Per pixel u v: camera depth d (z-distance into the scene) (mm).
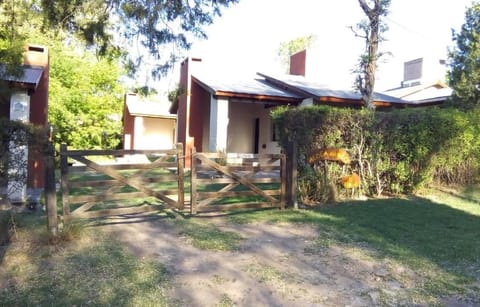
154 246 5211
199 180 7109
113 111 22438
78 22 8633
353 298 3742
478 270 4488
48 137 5570
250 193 7488
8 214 5402
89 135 21156
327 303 3627
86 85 20547
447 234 5898
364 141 9094
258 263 4625
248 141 18156
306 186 8367
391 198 8898
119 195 6266
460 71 14125
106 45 9117
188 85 15938
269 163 7773
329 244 5402
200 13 9219
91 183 6000
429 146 9445
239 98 14172
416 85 23234
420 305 3635
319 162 8664
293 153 7879
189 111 15906
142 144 23844
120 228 6105
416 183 9406
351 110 8906
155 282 3975
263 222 6672
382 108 16031
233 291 3836
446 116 9609
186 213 7270
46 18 8211
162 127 25578
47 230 5258
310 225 6449
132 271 4250
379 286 4031
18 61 7012
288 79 16859
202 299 3645
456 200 8750
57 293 3660
